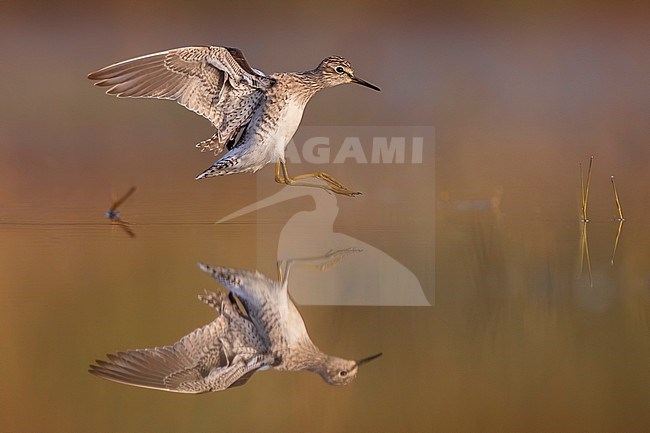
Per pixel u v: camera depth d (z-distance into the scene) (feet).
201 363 28.60
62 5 79.82
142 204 50.67
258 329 31.09
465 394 27.20
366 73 72.28
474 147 61.41
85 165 59.72
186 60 37.09
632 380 27.53
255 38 76.64
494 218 46.96
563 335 30.76
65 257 39.14
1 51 74.38
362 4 80.59
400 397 26.81
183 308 32.83
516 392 26.89
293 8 79.82
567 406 26.12
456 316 32.40
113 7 80.12
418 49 75.20
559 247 40.68
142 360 28.55
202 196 52.70
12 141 63.31
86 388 27.73
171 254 39.99
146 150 62.54
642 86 70.54
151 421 26.58
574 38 76.84
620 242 41.27
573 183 54.70
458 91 70.18
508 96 69.56
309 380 28.04
